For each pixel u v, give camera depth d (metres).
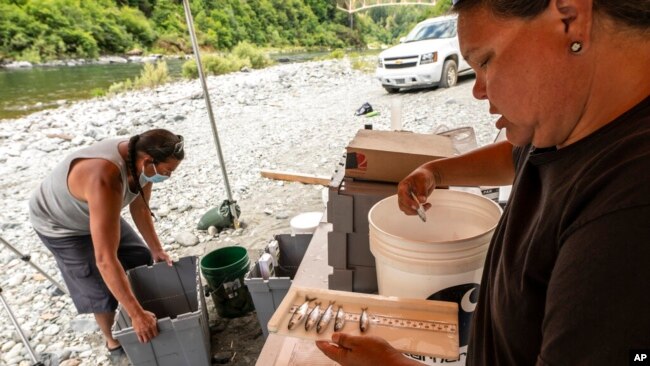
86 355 2.30
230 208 3.54
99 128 7.84
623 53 0.41
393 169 1.38
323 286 1.66
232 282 2.39
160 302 2.42
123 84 13.28
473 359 0.71
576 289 0.35
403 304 1.00
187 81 13.91
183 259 2.35
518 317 0.53
